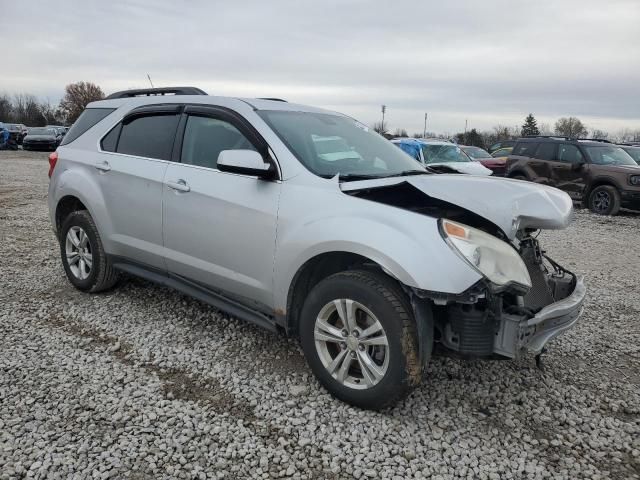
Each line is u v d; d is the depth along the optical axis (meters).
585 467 2.74
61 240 5.11
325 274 3.46
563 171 13.40
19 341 3.95
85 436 2.82
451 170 4.81
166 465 2.63
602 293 5.79
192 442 2.81
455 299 2.75
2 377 3.40
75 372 3.50
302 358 3.80
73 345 3.92
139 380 3.43
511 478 2.65
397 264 2.82
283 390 3.35
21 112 77.88
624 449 2.93
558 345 4.28
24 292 5.04
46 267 5.90
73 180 4.83
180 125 4.19
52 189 5.14
